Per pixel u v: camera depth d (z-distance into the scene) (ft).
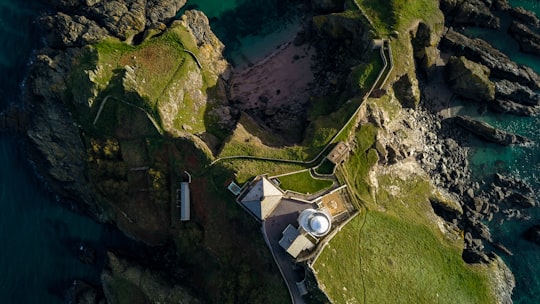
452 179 220.43
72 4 222.48
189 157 196.34
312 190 187.73
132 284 201.77
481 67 225.15
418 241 197.36
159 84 206.49
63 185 214.07
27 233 210.79
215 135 209.26
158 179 197.16
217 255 192.65
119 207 207.41
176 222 199.11
